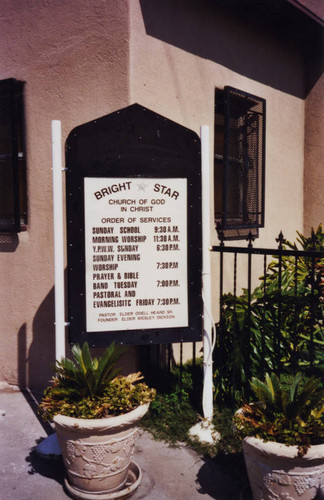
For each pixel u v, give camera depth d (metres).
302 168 6.86
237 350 4.07
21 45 4.57
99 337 3.56
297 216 6.79
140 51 4.10
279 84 6.23
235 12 5.35
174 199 3.65
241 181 5.43
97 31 4.14
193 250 3.69
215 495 3.08
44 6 4.41
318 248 5.30
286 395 2.73
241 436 2.71
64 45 4.32
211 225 5.09
